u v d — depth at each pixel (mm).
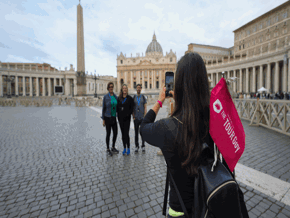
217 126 732
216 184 623
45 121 10336
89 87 79375
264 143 5449
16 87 61969
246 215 759
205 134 771
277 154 4488
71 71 74062
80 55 25641
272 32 50688
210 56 81000
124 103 4633
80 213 2451
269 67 43406
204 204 662
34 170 3812
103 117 4777
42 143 5832
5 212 2479
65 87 73375
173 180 886
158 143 876
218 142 718
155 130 882
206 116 811
